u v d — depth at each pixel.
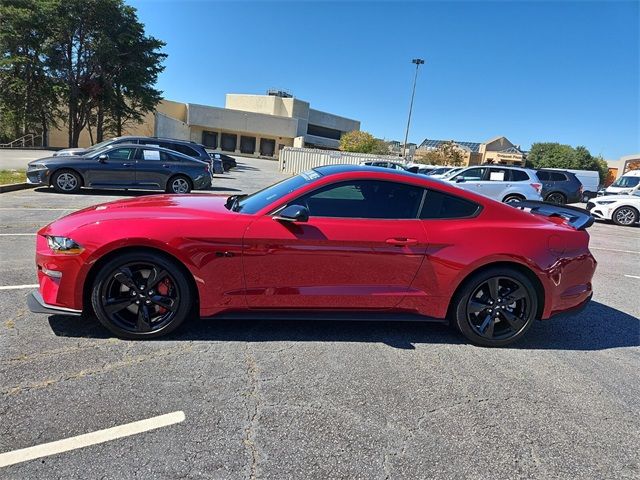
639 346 3.90
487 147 79.31
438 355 3.43
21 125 34.66
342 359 3.24
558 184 16.61
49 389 2.58
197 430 2.33
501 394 2.93
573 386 3.11
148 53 38.22
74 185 11.09
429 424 2.54
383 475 2.11
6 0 30.83
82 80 35.22
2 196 9.89
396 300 3.46
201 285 3.20
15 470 1.96
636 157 51.56
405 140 36.94
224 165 28.36
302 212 3.16
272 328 3.67
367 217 3.42
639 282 6.36
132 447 2.16
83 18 33.31
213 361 3.06
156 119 43.12
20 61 31.44
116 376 2.78
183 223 3.15
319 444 2.30
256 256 3.21
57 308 3.15
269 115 57.59
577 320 4.47
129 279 3.16
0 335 3.19
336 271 3.33
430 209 3.51
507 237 3.48
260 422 2.44
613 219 14.66
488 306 3.58
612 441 2.52
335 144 68.88
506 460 2.29
